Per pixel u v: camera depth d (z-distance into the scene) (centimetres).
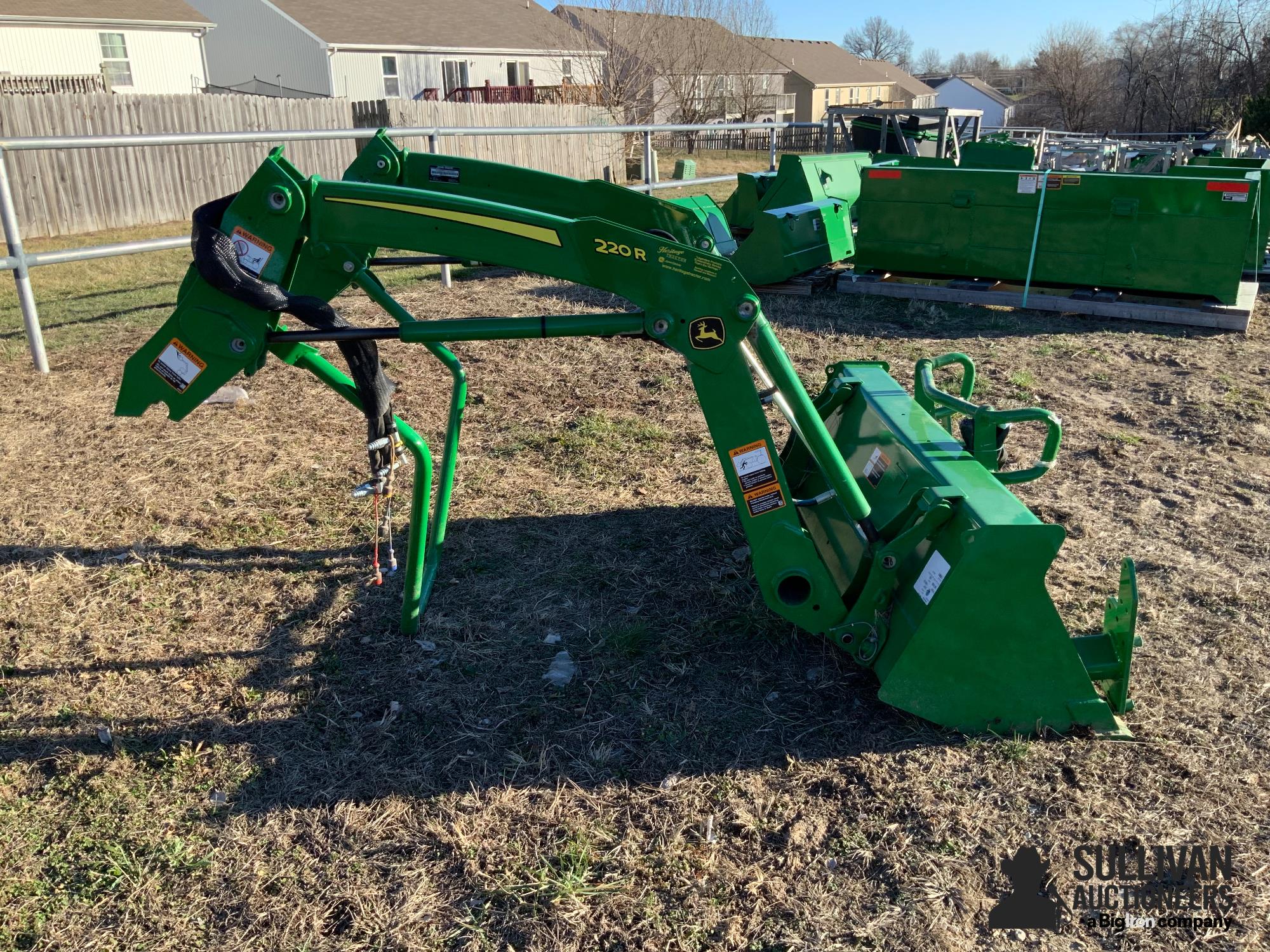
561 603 387
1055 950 229
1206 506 475
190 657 354
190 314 291
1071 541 440
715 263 291
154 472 520
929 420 364
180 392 299
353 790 287
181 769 296
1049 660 298
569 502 479
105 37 2503
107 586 404
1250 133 3130
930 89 7331
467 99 2950
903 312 879
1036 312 864
